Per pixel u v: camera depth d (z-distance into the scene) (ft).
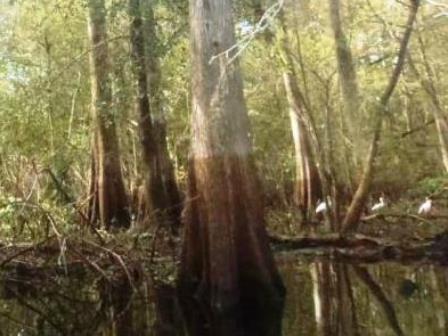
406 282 39.78
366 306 34.14
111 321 33.76
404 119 82.53
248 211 36.19
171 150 79.25
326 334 28.76
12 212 45.09
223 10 36.78
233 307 34.94
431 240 49.14
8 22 67.72
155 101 58.23
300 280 41.91
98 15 57.47
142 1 53.72
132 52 56.54
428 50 66.59
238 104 36.70
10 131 61.26
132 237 47.83
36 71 65.31
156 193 56.80
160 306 36.88
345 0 62.95
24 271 43.83
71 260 43.21
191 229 37.01
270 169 93.86
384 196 77.61
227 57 36.27
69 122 65.00
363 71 69.62
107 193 58.49
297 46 58.80
